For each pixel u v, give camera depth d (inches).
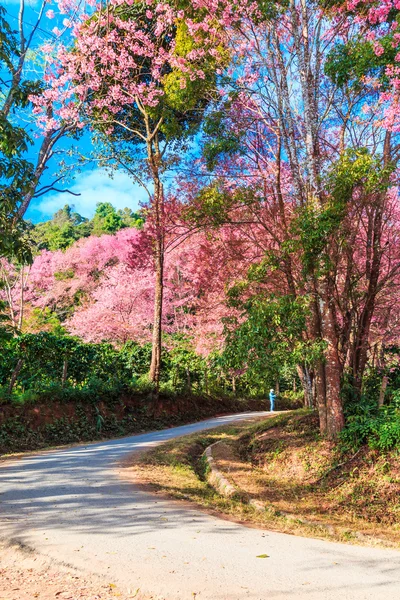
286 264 482.0
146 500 288.5
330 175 417.7
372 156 486.3
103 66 643.5
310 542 228.5
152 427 754.8
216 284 661.9
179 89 597.9
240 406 1099.9
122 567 174.9
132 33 658.2
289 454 466.9
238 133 526.0
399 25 400.8
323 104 550.0
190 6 553.6
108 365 765.9
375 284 501.0
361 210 460.8
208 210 486.3
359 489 398.9
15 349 610.2
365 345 514.3
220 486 379.6
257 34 516.4
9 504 263.4
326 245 436.1
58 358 662.5
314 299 475.5
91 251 1455.5
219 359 456.4
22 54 437.1
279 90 497.0
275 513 318.7
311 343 459.2
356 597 151.4
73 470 378.3
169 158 618.5
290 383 1337.4
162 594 154.1
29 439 544.1
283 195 541.6
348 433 449.1
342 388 495.2
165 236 711.7
